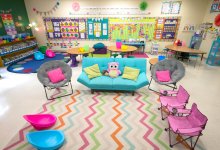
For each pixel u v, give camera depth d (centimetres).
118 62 362
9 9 583
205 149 198
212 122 249
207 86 380
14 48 575
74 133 225
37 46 743
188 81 409
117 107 292
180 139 209
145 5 648
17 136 217
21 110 279
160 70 348
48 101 310
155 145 205
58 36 734
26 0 674
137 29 693
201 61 581
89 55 605
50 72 324
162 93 286
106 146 203
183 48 548
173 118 217
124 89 321
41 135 208
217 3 562
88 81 323
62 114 270
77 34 722
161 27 681
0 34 546
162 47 720
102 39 725
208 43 611
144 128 237
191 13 649
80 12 680
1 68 506
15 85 381
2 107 287
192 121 203
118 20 682
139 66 355
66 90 358
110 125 243
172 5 642
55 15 696
